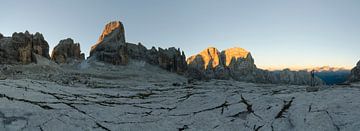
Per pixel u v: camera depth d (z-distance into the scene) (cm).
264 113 2102
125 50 8806
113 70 7531
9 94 2362
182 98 2955
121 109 2316
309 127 1752
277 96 2575
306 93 2562
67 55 9012
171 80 6819
